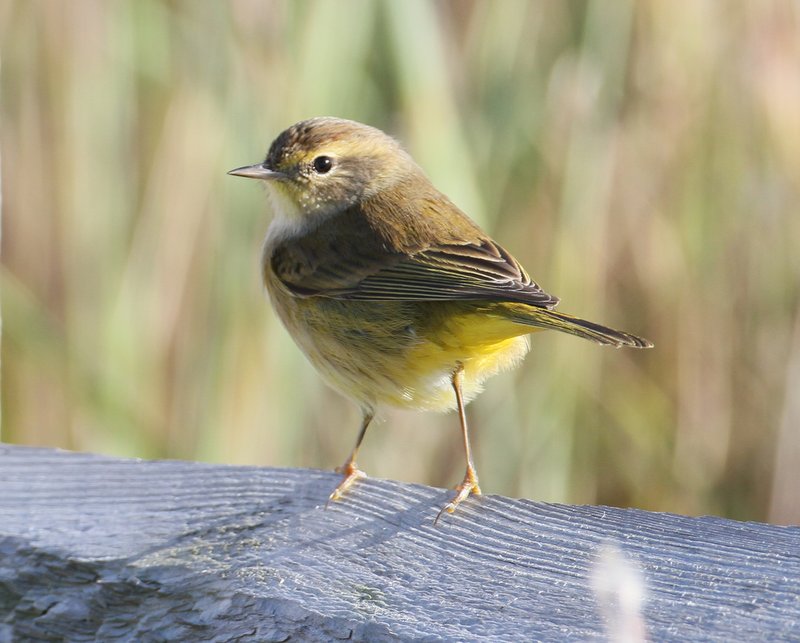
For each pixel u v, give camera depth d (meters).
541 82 11.49
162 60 11.20
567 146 11.43
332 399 11.82
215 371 10.91
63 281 11.26
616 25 11.50
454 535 6.26
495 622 5.20
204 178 11.00
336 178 9.16
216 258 11.02
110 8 11.21
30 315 11.15
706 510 12.37
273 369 10.89
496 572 5.82
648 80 11.73
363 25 10.75
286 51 10.77
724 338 12.31
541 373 11.68
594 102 11.44
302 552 6.14
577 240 11.48
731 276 12.27
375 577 5.82
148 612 5.96
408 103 10.62
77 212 11.20
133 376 11.08
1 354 11.41
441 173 10.59
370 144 9.33
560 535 6.09
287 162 9.11
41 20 11.23
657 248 12.01
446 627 5.15
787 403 12.25
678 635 4.89
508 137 11.43
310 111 10.73
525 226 11.55
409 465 11.79
